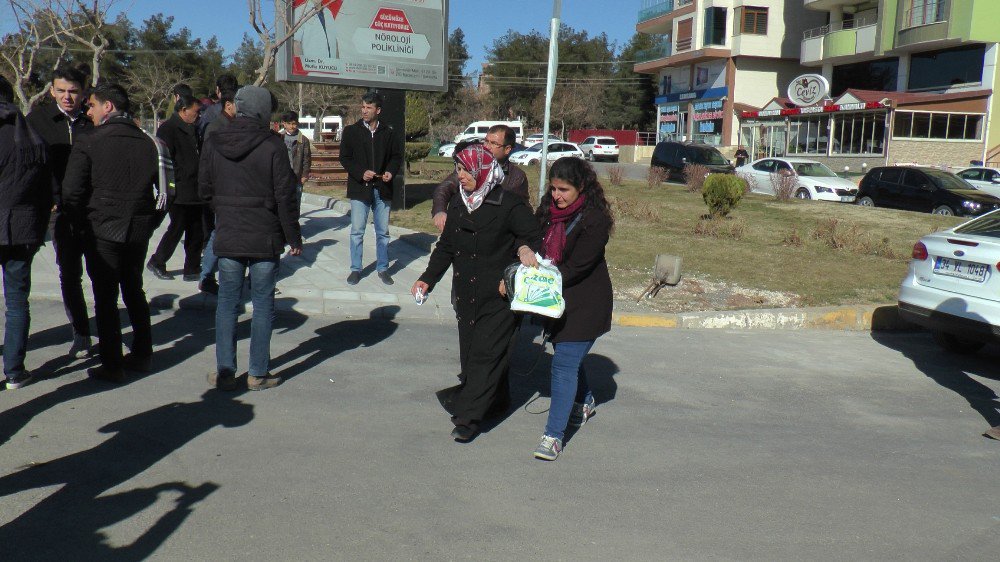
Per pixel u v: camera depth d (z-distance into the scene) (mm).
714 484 4344
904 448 5086
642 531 3748
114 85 5305
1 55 14453
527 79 75188
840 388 6418
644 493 4176
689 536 3723
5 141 4754
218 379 5355
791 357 7324
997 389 6648
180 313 7340
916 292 7508
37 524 3516
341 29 12961
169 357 6047
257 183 5137
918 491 4395
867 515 4055
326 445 4570
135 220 5281
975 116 33219
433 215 5699
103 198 5168
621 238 12938
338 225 12508
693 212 16781
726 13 45906
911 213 17750
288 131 10039
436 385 5750
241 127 5129
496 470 4367
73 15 12984
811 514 4027
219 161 5133
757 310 8578
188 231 8227
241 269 5305
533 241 4633
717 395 6020
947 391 6516
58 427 4602
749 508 4062
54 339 6254
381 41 13344
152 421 4770
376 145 8422
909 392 6430
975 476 4664
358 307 7727
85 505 3711
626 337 7684
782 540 3732
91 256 5227
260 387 5438
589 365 6637
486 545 3537
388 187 8602
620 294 9258
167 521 3594
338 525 3643
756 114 42406
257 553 3363
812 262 11508
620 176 24078
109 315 5305
